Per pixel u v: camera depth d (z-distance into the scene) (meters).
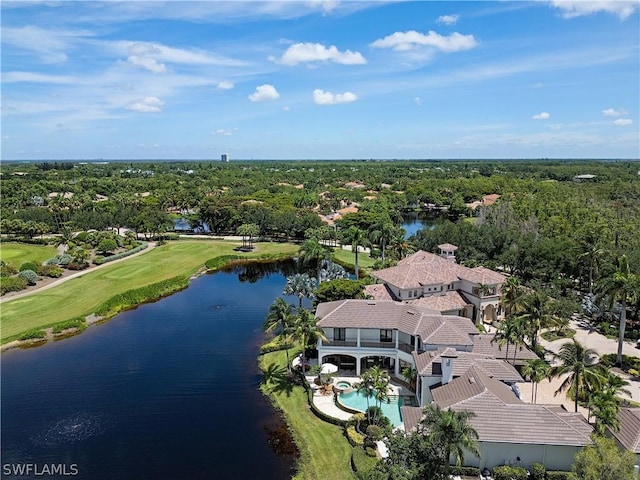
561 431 35.56
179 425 45.75
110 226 147.38
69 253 111.38
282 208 159.00
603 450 29.69
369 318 54.22
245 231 130.75
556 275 78.06
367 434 41.53
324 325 53.78
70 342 67.38
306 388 51.59
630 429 34.25
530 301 57.12
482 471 36.28
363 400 48.88
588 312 69.88
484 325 66.69
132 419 46.78
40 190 198.75
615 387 40.12
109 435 44.00
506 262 86.88
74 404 49.72
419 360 47.03
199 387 53.41
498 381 42.53
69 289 89.38
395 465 30.78
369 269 101.69
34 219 144.88
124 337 69.25
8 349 64.75
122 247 126.56
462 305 65.62
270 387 52.91
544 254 80.62
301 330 51.03
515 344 50.09
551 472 34.91
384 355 53.22
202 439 43.41
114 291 89.06
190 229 163.25
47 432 44.50
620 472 28.12
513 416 36.50
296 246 135.25
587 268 76.38
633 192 141.25
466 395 38.84
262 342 66.62
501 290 64.62
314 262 108.88
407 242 112.38
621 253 74.38
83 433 44.34
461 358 44.97
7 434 44.19
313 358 58.81
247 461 40.19
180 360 60.81
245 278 105.69
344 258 117.38
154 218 140.88
